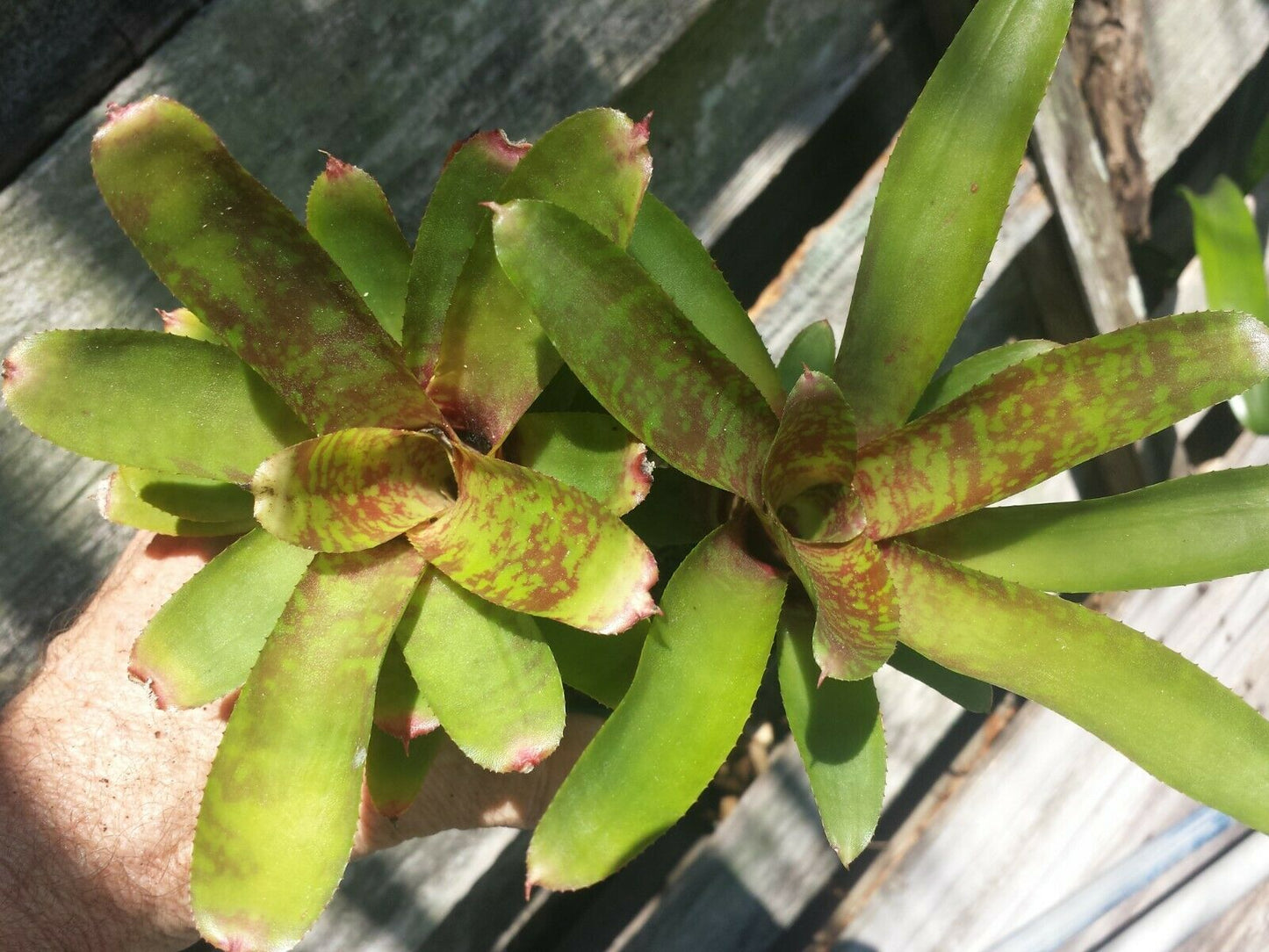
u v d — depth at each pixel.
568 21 0.38
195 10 0.35
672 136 0.44
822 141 0.51
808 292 0.45
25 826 0.31
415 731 0.26
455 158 0.23
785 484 0.25
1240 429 0.61
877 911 0.49
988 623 0.25
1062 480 0.56
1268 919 0.53
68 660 0.33
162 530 0.29
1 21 0.33
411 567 0.24
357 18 0.36
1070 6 0.24
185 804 0.32
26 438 0.37
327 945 0.43
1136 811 0.51
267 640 0.23
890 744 0.52
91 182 0.35
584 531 0.22
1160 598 0.53
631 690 0.24
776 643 0.29
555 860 0.22
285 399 0.23
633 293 0.22
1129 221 0.52
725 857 0.49
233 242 0.21
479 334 0.24
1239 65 0.53
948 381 0.30
